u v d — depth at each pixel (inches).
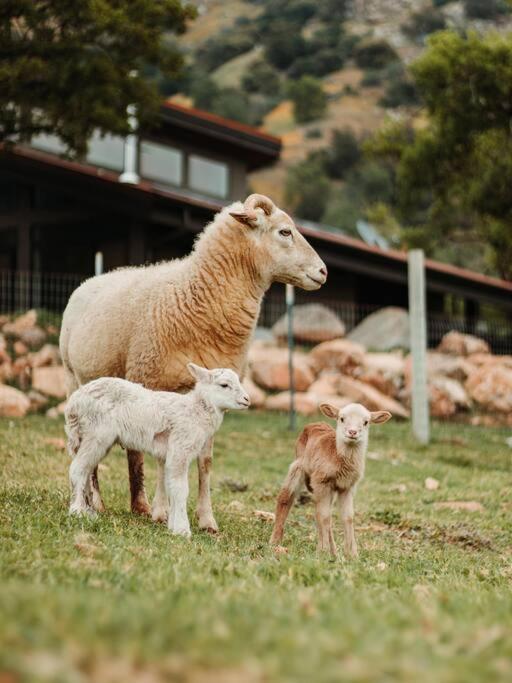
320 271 351.9
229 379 301.4
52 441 514.9
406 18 5585.6
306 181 3294.8
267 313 1072.2
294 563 245.0
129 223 976.9
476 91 1141.7
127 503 368.2
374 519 409.1
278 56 5113.2
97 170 1048.8
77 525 282.2
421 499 468.4
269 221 347.9
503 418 809.5
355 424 292.7
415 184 1238.9
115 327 350.0
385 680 126.4
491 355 941.2
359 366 833.5
